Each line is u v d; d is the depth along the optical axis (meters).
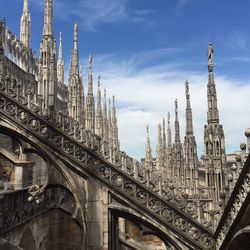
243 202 9.65
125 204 13.66
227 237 11.22
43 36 23.23
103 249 13.43
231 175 11.87
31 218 20.77
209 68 16.42
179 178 34.34
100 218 13.65
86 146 14.14
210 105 16.14
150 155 48.00
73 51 36.06
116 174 13.88
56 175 14.22
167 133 46.53
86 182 14.01
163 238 13.39
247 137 10.23
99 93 49.88
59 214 25.12
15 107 14.73
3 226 16.69
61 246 24.64
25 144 14.58
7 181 24.45
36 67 42.66
